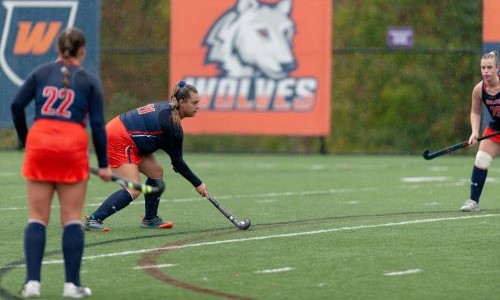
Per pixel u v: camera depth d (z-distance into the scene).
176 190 52.75
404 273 28.12
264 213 42.53
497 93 41.41
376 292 25.55
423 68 97.88
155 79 97.12
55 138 23.88
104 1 99.81
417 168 68.44
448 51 77.88
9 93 77.50
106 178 24.55
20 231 36.81
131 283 26.59
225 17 76.38
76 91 24.02
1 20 77.56
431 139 96.69
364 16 102.81
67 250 24.34
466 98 96.44
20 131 24.83
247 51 76.12
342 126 98.69
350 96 99.00
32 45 77.25
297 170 66.81
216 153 83.62
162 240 34.38
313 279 27.19
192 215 41.75
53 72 24.17
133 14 99.81
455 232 36.19
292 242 33.88
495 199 47.94
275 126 76.19
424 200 47.81
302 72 75.56
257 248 32.56
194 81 77.00
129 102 96.62
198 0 76.62
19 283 26.50
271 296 24.97
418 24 100.94
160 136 35.53
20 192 51.09
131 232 36.34
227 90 76.62
